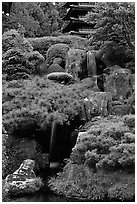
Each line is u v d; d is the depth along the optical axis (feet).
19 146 33.35
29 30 66.13
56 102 35.06
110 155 27.22
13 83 37.78
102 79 44.19
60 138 36.24
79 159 29.19
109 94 38.78
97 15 45.29
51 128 35.06
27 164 30.42
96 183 27.17
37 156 33.27
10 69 41.57
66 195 27.35
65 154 36.65
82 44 55.06
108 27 45.11
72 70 46.55
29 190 28.04
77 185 27.76
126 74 41.39
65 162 34.04
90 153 27.55
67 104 35.19
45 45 56.13
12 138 33.76
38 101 34.50
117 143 28.35
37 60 46.52
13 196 27.73
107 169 27.27
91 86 42.27
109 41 46.73
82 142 29.19
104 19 44.62
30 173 29.76
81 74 46.91
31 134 34.42
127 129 29.76
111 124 31.73
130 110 38.27
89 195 26.76
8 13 62.69
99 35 46.57
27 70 43.39
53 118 33.17
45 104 34.19
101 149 28.48
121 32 43.55
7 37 47.16
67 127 35.91
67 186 28.09
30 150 33.17
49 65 51.80
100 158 27.61
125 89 40.83
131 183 26.32
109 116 35.86
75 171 28.76
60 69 49.39
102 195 26.45
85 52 48.78
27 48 48.62
